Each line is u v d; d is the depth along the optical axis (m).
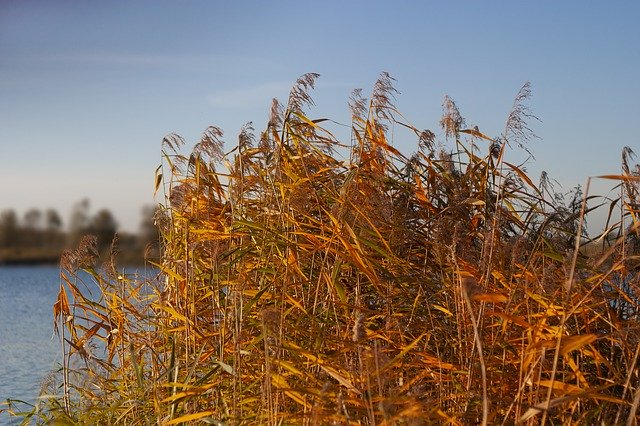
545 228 7.42
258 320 6.80
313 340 6.33
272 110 7.95
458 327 6.21
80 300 8.53
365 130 7.75
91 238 8.53
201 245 7.73
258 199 8.08
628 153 7.23
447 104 7.89
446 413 5.76
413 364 6.16
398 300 7.11
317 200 7.23
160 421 6.50
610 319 6.36
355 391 5.38
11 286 61.97
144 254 8.68
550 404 4.93
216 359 6.61
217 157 7.95
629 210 6.95
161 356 8.20
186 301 7.23
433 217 7.64
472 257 6.80
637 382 6.17
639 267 7.43
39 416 7.92
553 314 5.84
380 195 7.55
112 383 8.21
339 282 6.53
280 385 5.65
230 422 5.89
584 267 6.34
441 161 8.16
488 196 7.79
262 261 7.23
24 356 16.88
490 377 6.07
